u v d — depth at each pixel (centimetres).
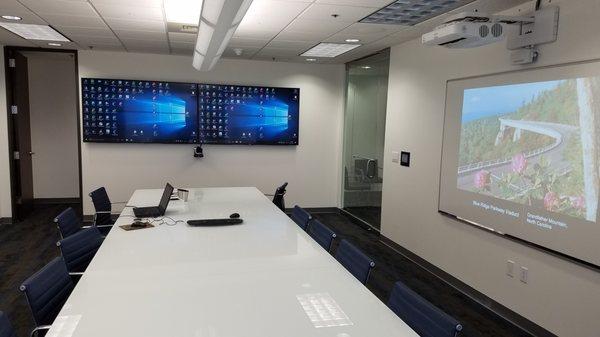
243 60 669
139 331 169
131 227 331
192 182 672
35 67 723
